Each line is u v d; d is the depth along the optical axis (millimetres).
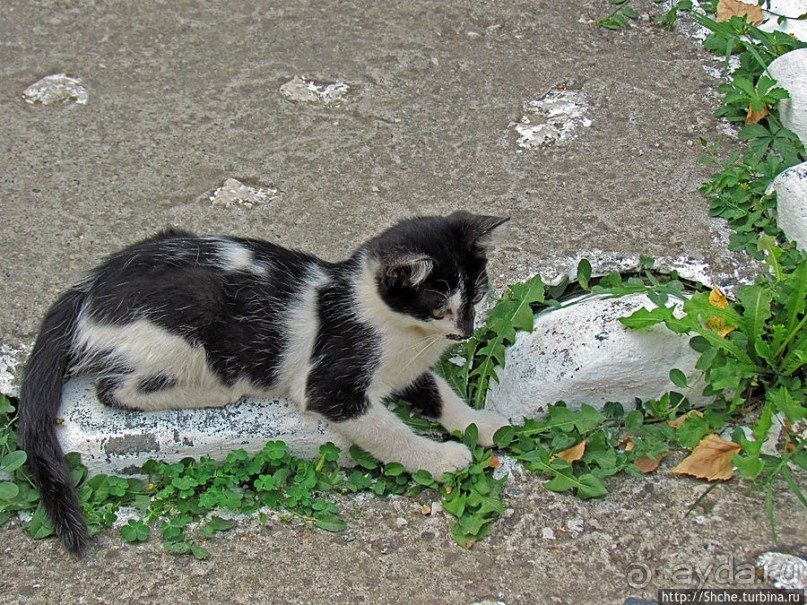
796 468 1271
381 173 1523
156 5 1729
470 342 1361
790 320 1284
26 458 1248
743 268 1400
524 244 1432
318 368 1285
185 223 1466
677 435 1275
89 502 1253
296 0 1733
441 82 1629
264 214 1479
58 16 1712
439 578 1212
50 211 1472
